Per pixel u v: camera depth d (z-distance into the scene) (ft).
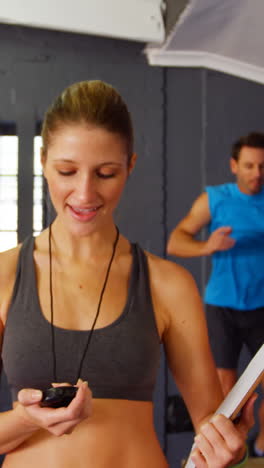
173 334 3.13
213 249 7.99
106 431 2.86
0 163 9.78
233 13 7.50
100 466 2.80
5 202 9.84
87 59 9.40
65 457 2.81
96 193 2.68
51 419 2.44
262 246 8.40
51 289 2.98
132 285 3.03
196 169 9.73
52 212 9.17
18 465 2.86
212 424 2.65
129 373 2.89
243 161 8.45
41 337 2.88
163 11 8.66
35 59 9.28
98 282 3.01
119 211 9.59
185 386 3.16
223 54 9.36
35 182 9.46
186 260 9.66
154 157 9.63
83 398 2.41
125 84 9.52
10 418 2.67
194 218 8.75
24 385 2.89
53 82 9.33
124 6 8.83
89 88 2.72
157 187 9.64
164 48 9.22
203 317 3.18
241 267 8.39
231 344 8.50
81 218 2.72
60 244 3.05
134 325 2.93
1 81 9.25
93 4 8.77
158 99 9.58
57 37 9.29
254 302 8.29
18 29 9.20
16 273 3.02
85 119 2.61
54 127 2.68
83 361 2.87
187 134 9.71
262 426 8.55
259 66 9.53
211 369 3.15
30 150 9.32
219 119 9.75
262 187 8.45
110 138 2.64
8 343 2.91
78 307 2.96
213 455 2.58
